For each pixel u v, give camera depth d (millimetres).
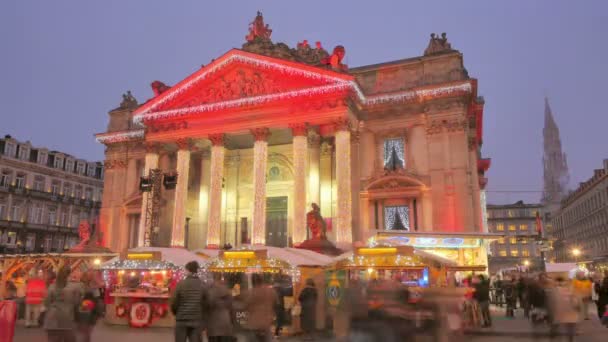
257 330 12508
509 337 17859
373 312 10969
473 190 38656
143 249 22781
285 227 40438
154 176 32969
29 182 65438
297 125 34531
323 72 34344
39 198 65688
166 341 16781
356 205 35000
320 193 37281
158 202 32781
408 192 34781
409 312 11242
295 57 37188
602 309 21734
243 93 36500
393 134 36719
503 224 114750
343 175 32844
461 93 34938
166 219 40031
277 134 38938
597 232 82375
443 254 32312
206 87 37938
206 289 11703
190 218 41125
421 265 19891
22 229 62562
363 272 21922
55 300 11469
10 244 61125
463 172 33781
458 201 33375
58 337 11211
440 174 34250
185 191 36969
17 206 63094
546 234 114625
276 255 21344
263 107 35719
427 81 36406
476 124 42250
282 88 35531
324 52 37281
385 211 35469
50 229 66312
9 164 63031
